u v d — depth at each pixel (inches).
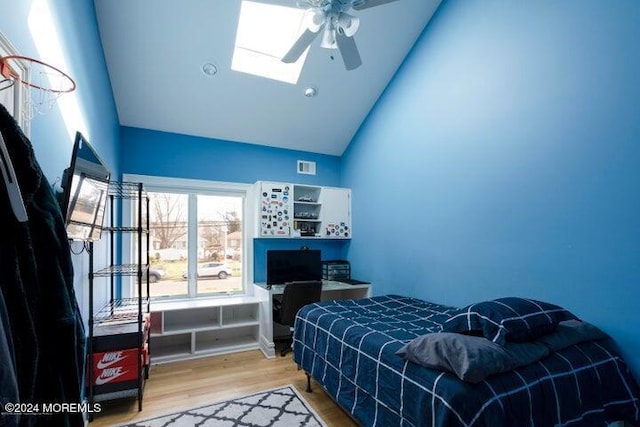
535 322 65.2
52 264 39.4
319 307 110.1
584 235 76.9
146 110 136.6
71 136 72.4
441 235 119.7
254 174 167.8
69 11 71.3
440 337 60.8
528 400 54.0
